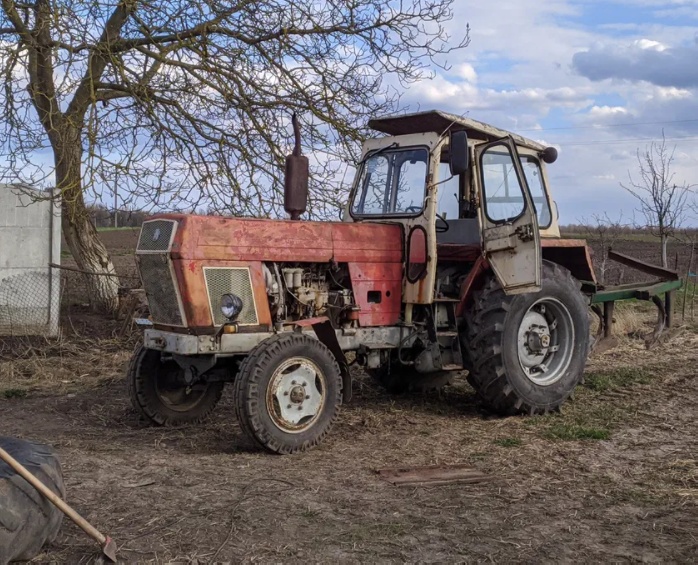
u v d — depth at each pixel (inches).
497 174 259.9
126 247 869.8
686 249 889.5
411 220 250.7
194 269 214.5
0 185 401.7
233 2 394.9
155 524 153.0
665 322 345.1
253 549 141.6
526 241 241.0
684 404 267.6
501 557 140.5
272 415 206.5
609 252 361.1
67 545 143.8
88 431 235.0
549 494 175.6
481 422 247.0
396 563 137.2
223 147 404.8
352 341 240.5
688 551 144.2
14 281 402.9
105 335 393.1
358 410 263.3
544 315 266.8
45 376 316.5
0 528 129.5
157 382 242.7
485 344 247.9
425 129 263.6
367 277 245.1
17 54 367.6
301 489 175.8
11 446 149.6
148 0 382.9
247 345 219.3
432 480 183.9
